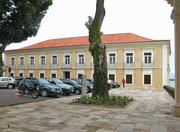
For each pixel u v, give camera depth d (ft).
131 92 71.92
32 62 147.23
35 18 84.64
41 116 26.81
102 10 42.83
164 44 108.68
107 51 122.01
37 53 144.46
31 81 55.62
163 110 32.53
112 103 37.63
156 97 54.75
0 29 79.10
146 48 112.47
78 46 128.06
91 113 29.25
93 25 42.68
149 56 112.78
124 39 122.72
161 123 23.34
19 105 36.78
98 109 32.76
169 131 19.95
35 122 23.44
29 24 83.25
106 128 20.98
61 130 20.17
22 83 55.06
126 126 21.85
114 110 32.01
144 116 27.35
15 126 21.57
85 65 126.31
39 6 81.66
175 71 27.91
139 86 113.29
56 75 136.46
